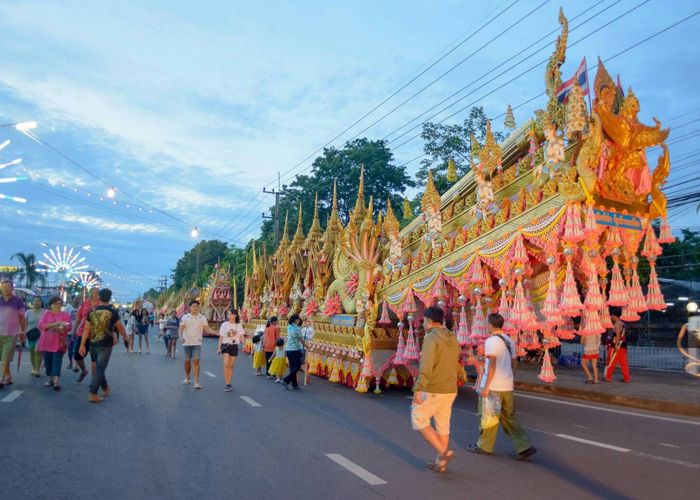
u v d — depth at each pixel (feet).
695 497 17.90
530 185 30.94
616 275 28.91
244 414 31.01
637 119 28.09
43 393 35.65
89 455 21.12
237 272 166.71
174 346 70.13
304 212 125.70
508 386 23.20
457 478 19.60
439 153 87.30
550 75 30.01
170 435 24.98
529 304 33.96
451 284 35.68
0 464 19.53
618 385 47.26
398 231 43.16
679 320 80.07
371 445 24.32
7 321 38.47
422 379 20.04
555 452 24.09
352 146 122.83
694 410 36.09
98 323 33.30
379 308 44.68
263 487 17.85
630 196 28.19
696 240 92.68
